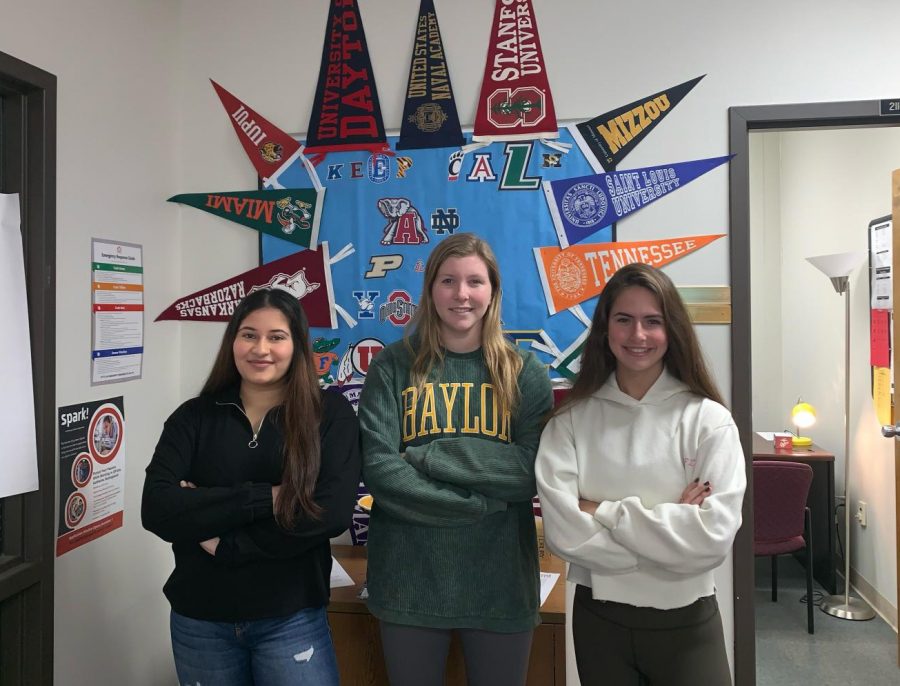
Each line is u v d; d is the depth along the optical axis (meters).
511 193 2.19
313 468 1.41
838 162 3.48
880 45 2.03
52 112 1.70
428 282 1.58
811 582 2.95
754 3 2.08
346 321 2.26
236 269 2.32
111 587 1.97
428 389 1.55
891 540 2.96
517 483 1.46
